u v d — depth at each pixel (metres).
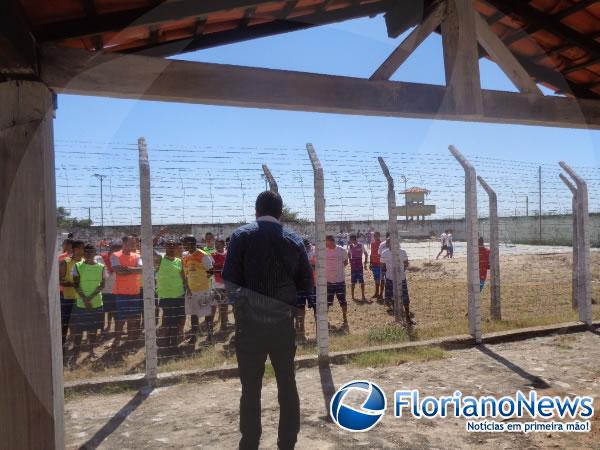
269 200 2.07
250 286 2.02
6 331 2.12
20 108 2.15
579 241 6.84
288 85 2.60
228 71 2.50
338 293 6.98
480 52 3.38
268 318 2.11
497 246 7.14
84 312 4.21
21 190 2.14
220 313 6.07
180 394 4.27
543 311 7.92
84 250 4.25
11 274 2.13
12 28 1.87
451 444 3.13
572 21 3.24
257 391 2.30
